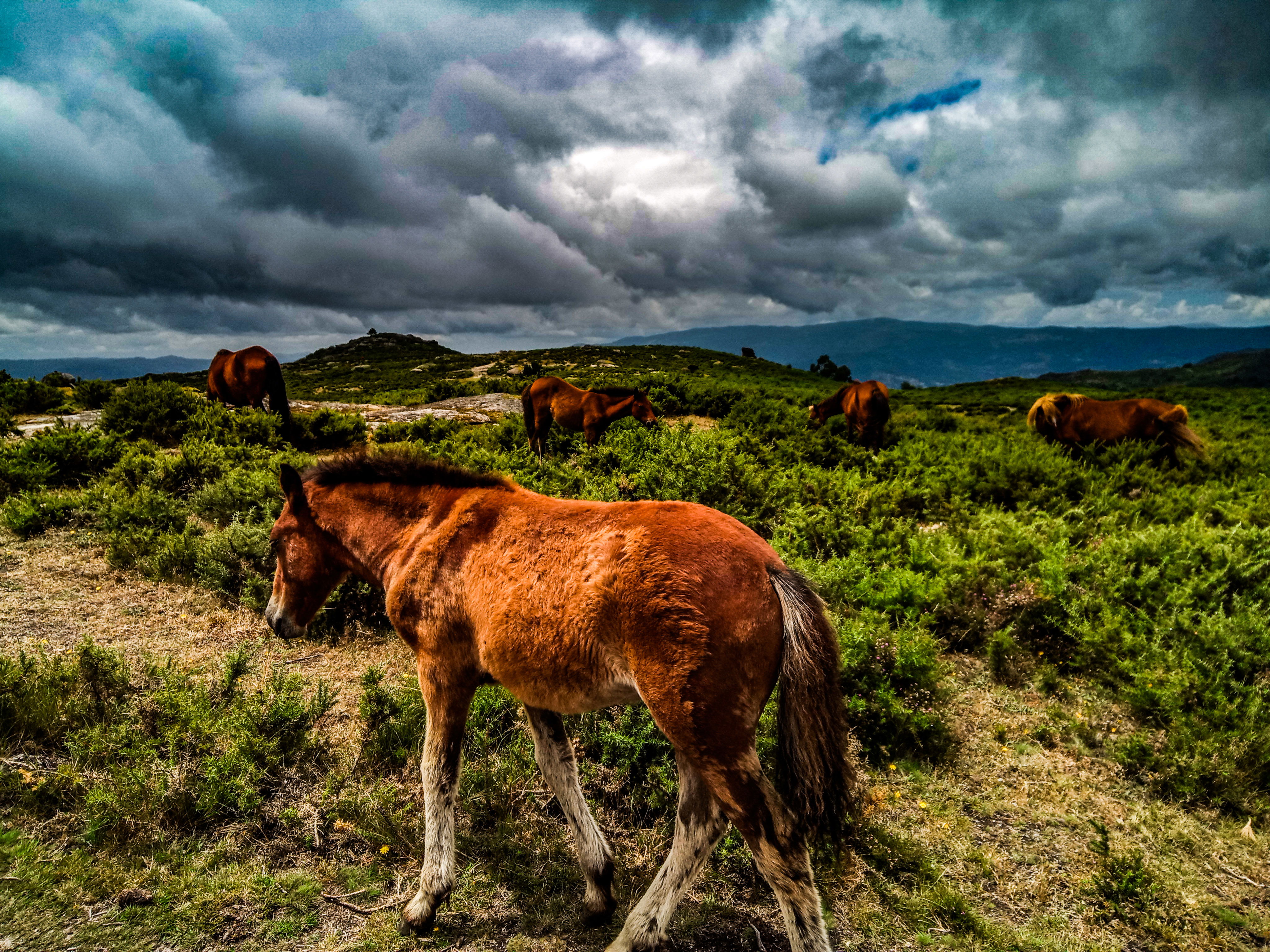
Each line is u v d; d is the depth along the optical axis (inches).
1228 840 134.0
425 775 110.3
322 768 143.3
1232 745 148.8
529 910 113.2
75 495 284.7
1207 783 145.6
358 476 130.0
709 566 90.7
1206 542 244.1
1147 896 115.7
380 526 123.9
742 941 108.1
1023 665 200.4
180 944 100.5
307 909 109.1
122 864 113.9
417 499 121.9
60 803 125.3
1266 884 123.1
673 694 88.8
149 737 141.9
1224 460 502.3
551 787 114.3
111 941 99.5
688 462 310.8
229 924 104.7
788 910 88.7
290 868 117.6
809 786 89.7
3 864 109.3
